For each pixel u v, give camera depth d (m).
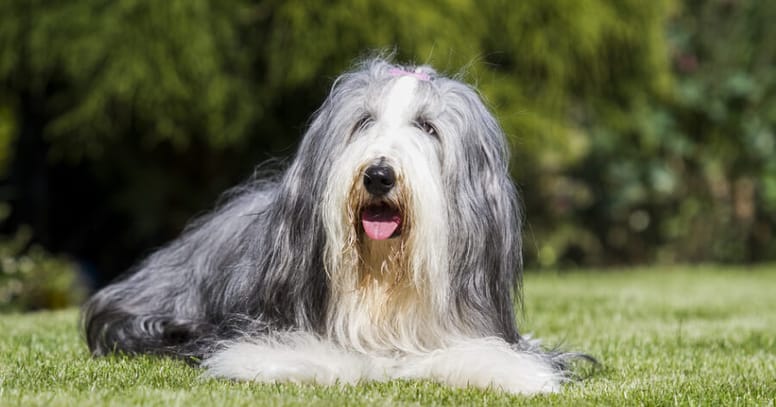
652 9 15.22
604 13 14.66
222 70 13.46
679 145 17.14
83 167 16.27
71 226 16.44
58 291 11.54
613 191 17.14
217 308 6.01
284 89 13.85
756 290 12.77
